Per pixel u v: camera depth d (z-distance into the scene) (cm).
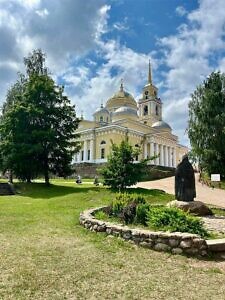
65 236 947
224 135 3219
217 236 937
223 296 525
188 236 790
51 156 2948
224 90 3438
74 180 4222
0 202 1752
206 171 3422
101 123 7088
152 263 705
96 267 662
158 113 8544
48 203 1739
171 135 7669
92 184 3198
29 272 616
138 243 851
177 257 757
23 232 989
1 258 704
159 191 2389
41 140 2800
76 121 3062
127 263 698
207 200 2253
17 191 2575
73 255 747
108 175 2402
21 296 505
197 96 3475
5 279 576
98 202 1850
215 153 3216
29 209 1488
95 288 545
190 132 3388
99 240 900
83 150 6719
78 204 1725
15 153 2716
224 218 1370
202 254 767
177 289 550
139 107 8650
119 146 2447
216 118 3241
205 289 555
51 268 646
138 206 1076
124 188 2397
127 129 6425
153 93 8662
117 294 520
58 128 2994
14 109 2864
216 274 646
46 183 2891
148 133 6962
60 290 532
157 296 515
